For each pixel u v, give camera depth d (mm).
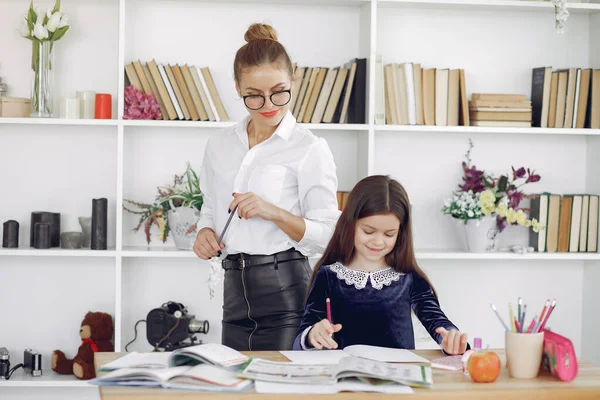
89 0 3646
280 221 2475
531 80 3883
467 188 3721
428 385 1757
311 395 1672
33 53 3459
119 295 3457
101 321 3539
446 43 3834
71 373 3576
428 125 3621
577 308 3977
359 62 3572
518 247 3693
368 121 3539
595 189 3859
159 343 3531
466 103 3645
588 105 3740
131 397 1636
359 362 1841
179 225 3502
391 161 3830
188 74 3535
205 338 3779
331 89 3592
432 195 3859
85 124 3496
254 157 2598
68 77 3654
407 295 2369
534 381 1855
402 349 2148
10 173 3666
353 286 2357
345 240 2371
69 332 3729
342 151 3789
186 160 3717
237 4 3709
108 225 3713
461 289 3910
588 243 3783
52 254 3430
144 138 3695
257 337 2584
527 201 3879
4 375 3465
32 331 3717
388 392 1707
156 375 1715
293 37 3738
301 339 2184
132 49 3668
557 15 3533
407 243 2381
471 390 1752
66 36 3645
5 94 3602
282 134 2572
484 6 3684
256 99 2482
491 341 3926
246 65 2461
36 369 3523
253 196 2443
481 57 3855
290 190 2611
